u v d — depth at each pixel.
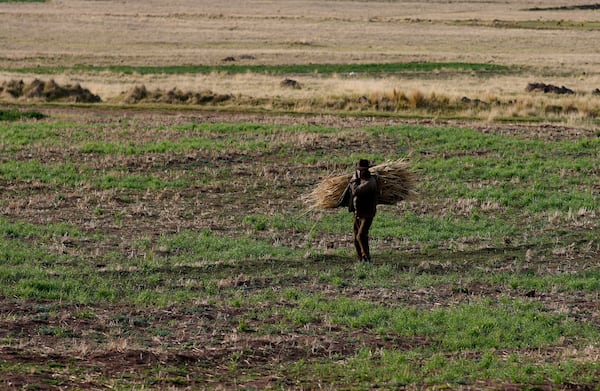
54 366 34.91
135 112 133.12
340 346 40.94
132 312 45.16
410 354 39.81
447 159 97.25
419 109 141.25
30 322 41.75
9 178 82.81
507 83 194.38
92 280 50.91
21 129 108.88
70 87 150.62
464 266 58.69
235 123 116.69
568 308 49.28
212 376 35.75
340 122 119.81
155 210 73.81
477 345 42.03
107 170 88.31
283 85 172.88
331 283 53.12
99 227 67.12
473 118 133.12
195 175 87.94
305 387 34.78
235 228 68.81
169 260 57.44
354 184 57.03
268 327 43.34
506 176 90.00
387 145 103.12
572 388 35.47
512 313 47.72
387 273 55.88
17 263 55.09
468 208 77.25
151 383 34.00
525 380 36.09
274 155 97.62
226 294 50.00
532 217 75.31
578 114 137.75
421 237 66.69
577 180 88.75
